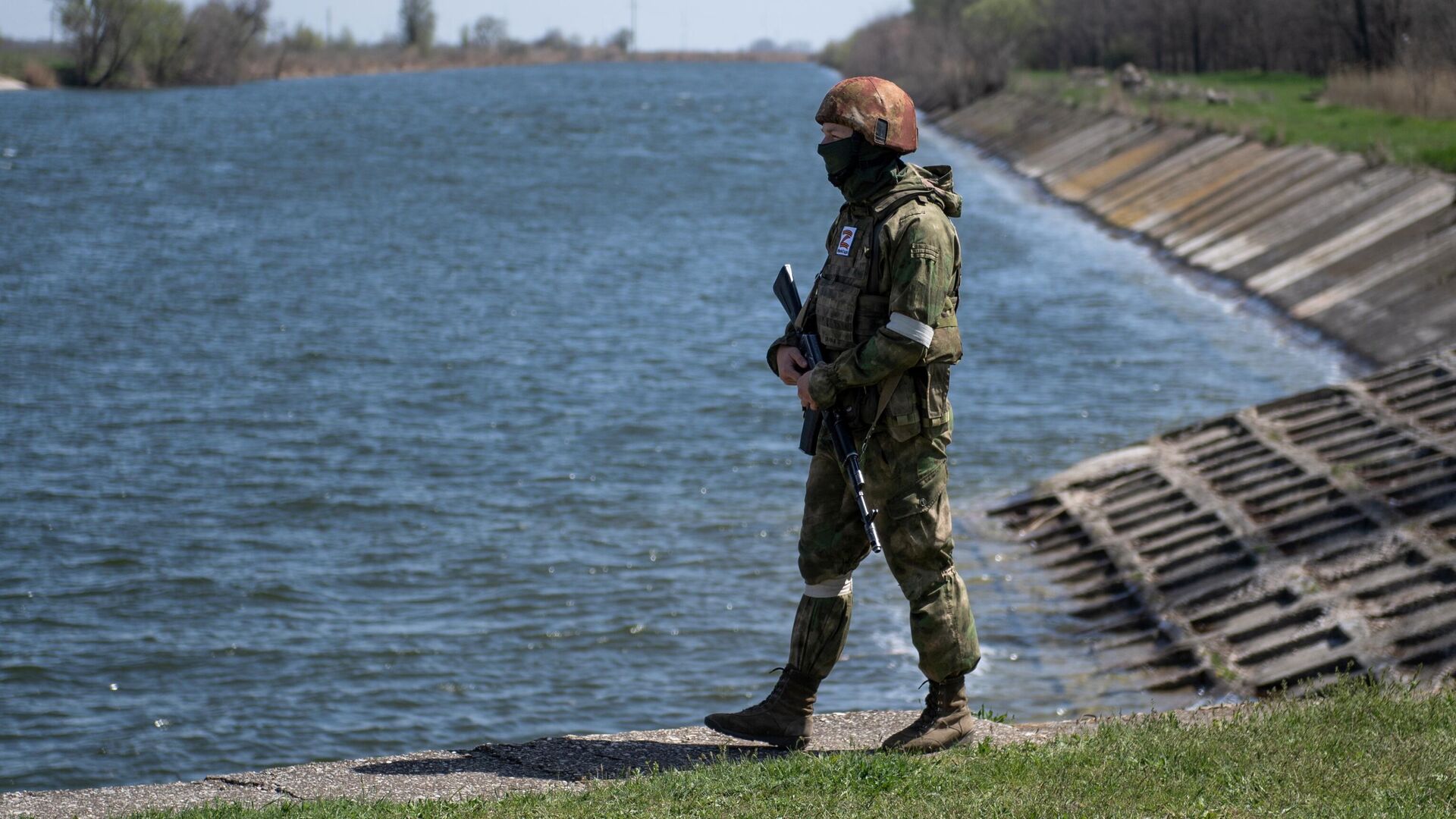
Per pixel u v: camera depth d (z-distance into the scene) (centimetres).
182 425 4297
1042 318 5591
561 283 6912
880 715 1314
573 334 5669
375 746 2359
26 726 2419
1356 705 1263
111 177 11688
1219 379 4559
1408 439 2991
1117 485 3269
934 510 1119
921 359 1084
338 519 3459
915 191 1077
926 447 1110
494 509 3528
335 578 3081
